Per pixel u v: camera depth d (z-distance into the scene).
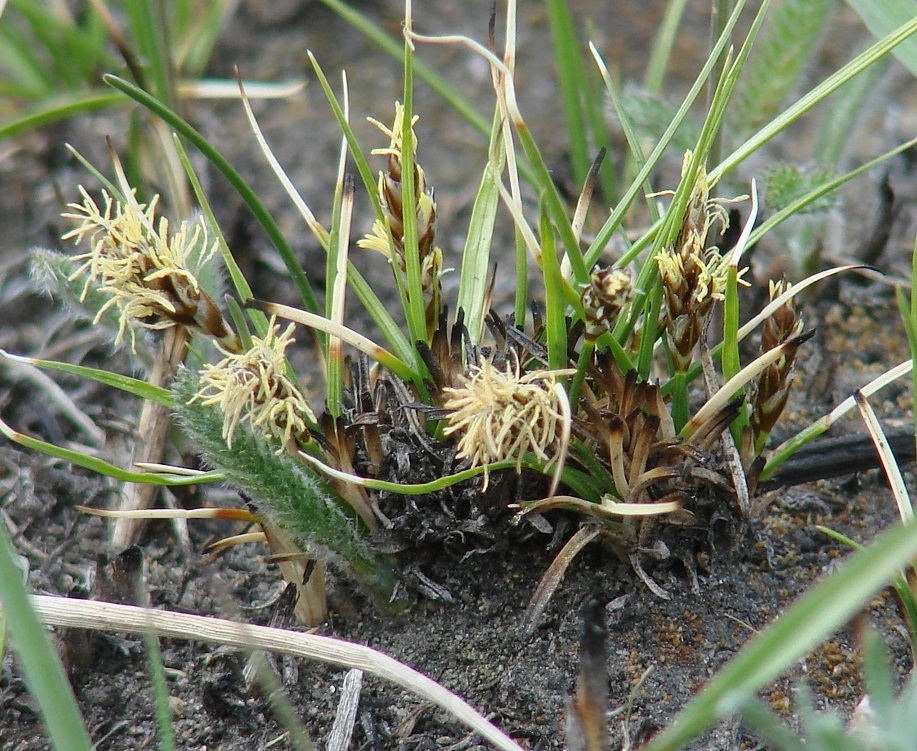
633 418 0.32
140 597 0.33
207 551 0.34
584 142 0.38
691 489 0.33
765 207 0.37
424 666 0.33
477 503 0.33
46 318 0.38
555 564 0.33
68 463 0.36
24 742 0.33
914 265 0.32
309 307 0.34
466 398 0.31
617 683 0.33
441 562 0.33
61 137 0.40
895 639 0.33
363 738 0.33
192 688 0.33
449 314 0.38
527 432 0.31
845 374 0.37
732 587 0.33
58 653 0.33
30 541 0.35
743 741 0.32
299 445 0.33
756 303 0.37
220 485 0.35
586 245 0.38
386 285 0.39
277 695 0.32
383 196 0.33
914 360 0.32
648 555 0.33
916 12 0.34
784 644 0.29
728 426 0.33
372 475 0.33
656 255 0.32
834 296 0.37
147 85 0.38
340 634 0.33
